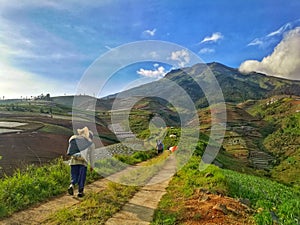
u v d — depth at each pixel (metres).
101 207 8.16
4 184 9.31
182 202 8.63
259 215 7.19
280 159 94.50
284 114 169.62
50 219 7.25
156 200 9.35
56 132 37.38
